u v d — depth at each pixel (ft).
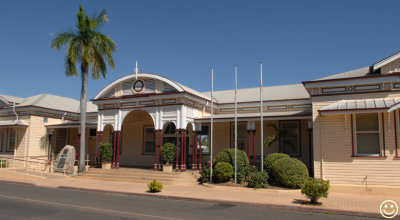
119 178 64.95
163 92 68.80
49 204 39.52
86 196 47.11
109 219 30.94
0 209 35.96
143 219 31.12
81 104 74.38
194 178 61.57
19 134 89.76
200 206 39.63
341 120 52.34
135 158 83.56
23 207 37.27
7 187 56.75
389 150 49.06
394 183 48.19
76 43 72.23
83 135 73.82
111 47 75.72
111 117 74.59
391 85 50.55
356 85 52.65
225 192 49.85
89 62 72.54
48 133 92.58
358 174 50.19
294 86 81.71
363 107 48.75
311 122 62.49
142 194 48.44
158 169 67.00
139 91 71.87
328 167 51.93
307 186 40.01
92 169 71.26
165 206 39.14
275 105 73.10
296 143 68.74
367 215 34.65
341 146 51.72
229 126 75.00
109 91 76.38
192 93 67.72
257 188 51.37
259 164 69.97
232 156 58.95
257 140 72.28
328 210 36.40
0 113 96.37
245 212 35.88
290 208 38.19
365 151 50.80
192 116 68.80
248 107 75.92
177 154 65.05
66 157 78.18
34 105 88.63
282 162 52.39
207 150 76.02
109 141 86.02
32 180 66.13
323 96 54.08
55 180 66.13
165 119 67.41
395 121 49.26
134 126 85.15
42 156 85.87
